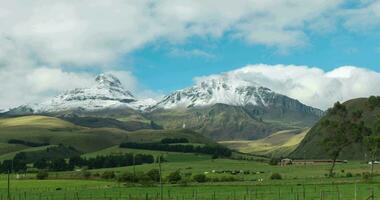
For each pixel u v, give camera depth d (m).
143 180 182.50
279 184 150.25
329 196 106.94
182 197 116.81
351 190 119.88
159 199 112.50
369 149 184.25
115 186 163.25
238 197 113.19
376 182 146.00
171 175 180.00
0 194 142.75
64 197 127.19
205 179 181.75
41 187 166.50
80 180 194.75
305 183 150.50
